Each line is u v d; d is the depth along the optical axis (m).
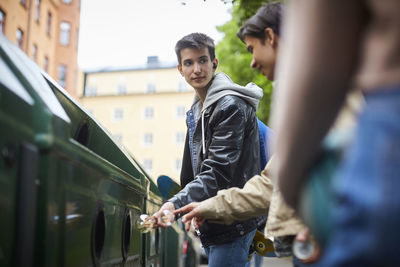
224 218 2.04
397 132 0.74
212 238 2.67
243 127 2.73
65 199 1.50
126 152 3.19
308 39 0.81
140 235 2.81
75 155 1.58
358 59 0.82
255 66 1.54
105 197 1.98
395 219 0.72
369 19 0.82
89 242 1.78
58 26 35.97
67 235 1.53
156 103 59.28
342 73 0.80
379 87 0.79
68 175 1.53
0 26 26.19
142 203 2.88
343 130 0.93
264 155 3.00
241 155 2.79
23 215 1.28
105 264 2.02
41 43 32.59
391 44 0.79
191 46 2.97
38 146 1.36
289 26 0.88
